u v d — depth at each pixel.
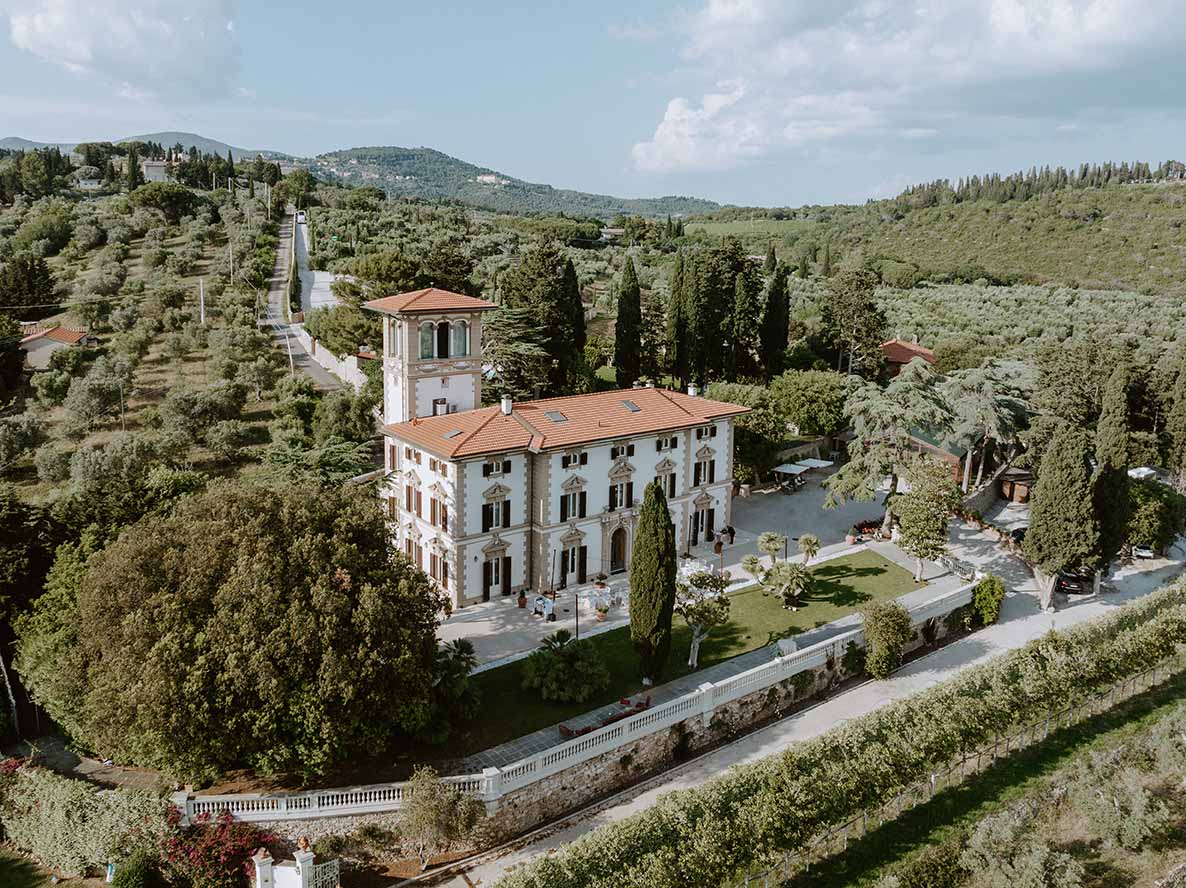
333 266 153.00
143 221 169.25
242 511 37.81
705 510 69.50
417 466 58.91
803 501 82.44
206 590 34.72
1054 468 60.38
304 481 44.56
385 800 35.34
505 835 37.31
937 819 38.50
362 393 82.25
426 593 40.22
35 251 148.75
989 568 69.38
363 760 38.81
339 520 38.66
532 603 57.34
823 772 37.28
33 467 75.44
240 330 103.88
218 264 145.00
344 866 34.84
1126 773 40.00
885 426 71.50
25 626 40.62
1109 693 49.44
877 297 170.25
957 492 66.06
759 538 65.44
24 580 43.94
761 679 46.78
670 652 51.06
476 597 57.28
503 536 57.69
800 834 35.12
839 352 118.56
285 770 36.59
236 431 75.69
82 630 35.50
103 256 143.12
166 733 32.06
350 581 35.97
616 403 64.19
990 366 96.31
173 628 33.50
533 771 37.75
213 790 36.41
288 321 121.94
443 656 42.88
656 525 45.25
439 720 40.12
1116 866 35.47
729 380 106.88
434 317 62.00
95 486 51.69
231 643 33.06
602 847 32.09
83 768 38.97
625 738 40.97
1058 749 44.47
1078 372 91.75
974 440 82.06
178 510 39.41
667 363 106.44
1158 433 99.81
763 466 83.81
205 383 91.00
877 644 50.66
